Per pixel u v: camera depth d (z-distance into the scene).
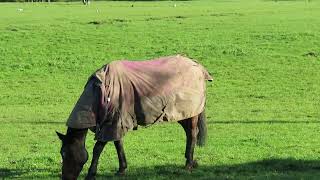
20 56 34.25
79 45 37.62
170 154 14.07
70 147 10.38
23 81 28.80
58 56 34.44
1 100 24.34
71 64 32.59
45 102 23.91
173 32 42.66
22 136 17.12
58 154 14.27
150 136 16.66
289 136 16.22
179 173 11.97
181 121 12.25
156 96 11.17
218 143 15.30
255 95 24.53
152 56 34.91
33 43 37.81
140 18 52.50
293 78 28.23
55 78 29.48
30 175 12.07
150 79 11.20
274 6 72.12
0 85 27.86
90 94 10.61
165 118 11.37
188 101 11.61
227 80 28.12
